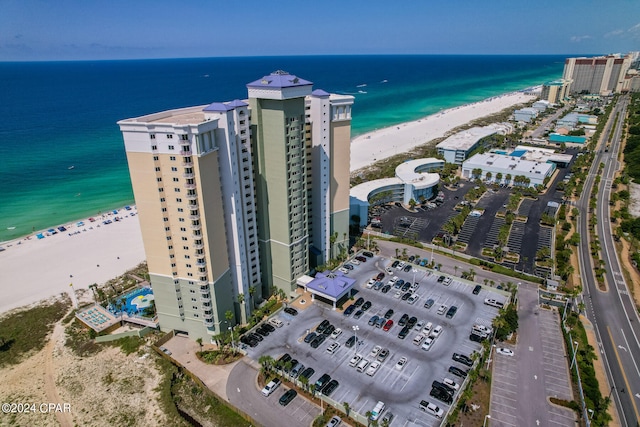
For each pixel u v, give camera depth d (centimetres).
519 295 14025
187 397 10425
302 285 14038
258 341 12050
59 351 12469
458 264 16188
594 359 11162
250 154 11988
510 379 10544
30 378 11431
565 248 17012
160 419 9844
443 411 9588
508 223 19425
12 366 11938
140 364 11681
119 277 16700
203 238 10925
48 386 11112
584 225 19288
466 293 14250
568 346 11538
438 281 14988
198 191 10419
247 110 11569
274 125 11875
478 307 13488
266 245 13675
